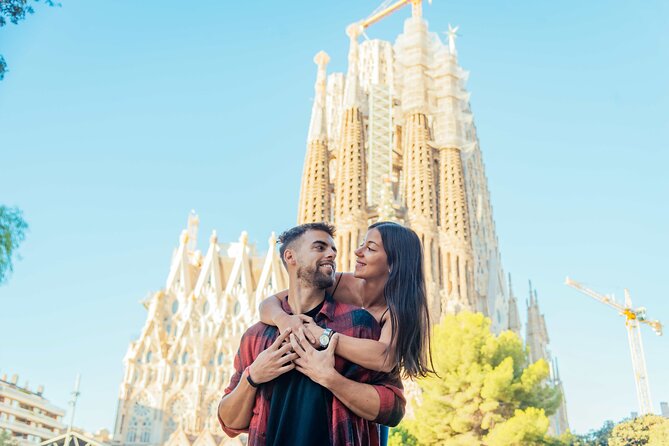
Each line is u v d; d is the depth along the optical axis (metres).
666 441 61.91
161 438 91.06
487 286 106.69
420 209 95.25
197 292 107.69
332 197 107.75
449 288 91.00
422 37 113.31
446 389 50.91
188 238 113.44
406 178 100.19
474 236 108.25
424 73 109.62
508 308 114.06
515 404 50.59
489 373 49.75
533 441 46.31
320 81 116.19
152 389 95.25
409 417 69.50
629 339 117.62
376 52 121.00
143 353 98.69
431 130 106.50
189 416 93.25
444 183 99.56
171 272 109.75
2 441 77.00
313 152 108.38
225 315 103.38
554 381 112.19
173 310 106.00
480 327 53.38
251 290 109.50
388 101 111.00
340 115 120.44
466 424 48.56
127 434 91.88
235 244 119.81
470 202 111.31
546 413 51.84
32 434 115.50
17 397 116.50
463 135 105.69
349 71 111.31
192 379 96.94
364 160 102.62
